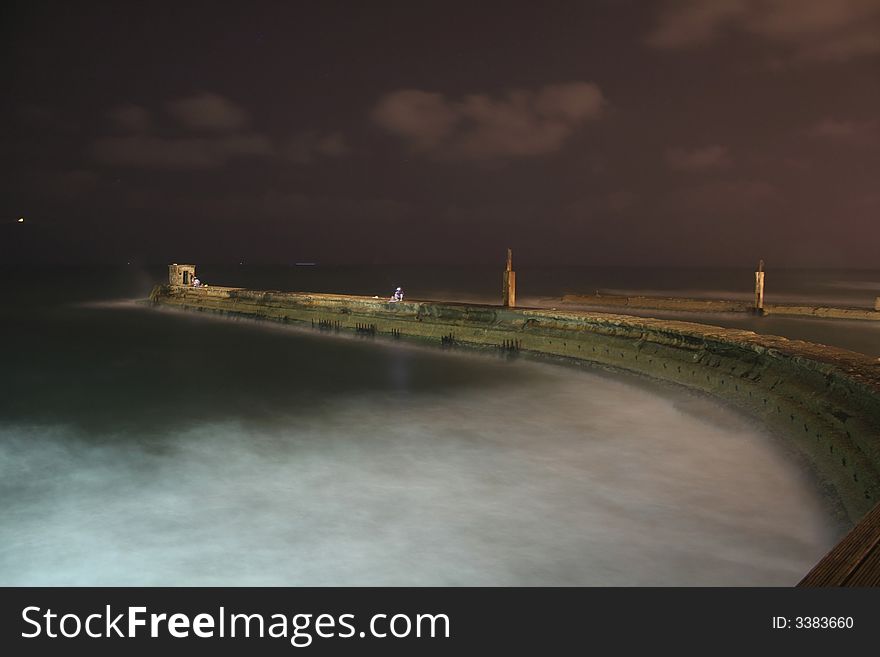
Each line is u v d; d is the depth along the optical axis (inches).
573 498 479.5
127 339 1485.0
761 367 732.7
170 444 641.0
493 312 1291.8
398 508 465.7
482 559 384.2
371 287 3865.7
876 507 292.2
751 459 559.8
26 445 640.4
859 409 524.4
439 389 894.4
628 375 927.0
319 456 595.2
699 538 408.8
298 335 1536.7
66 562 386.0
